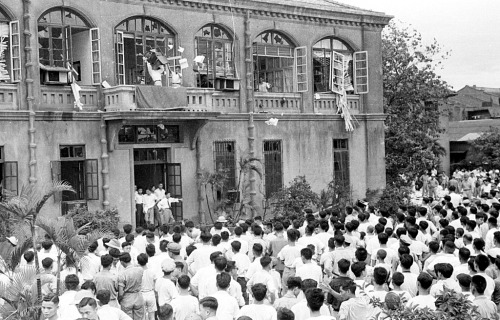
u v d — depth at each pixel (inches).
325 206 1064.8
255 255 484.4
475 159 2236.7
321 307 357.4
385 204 1152.8
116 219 859.4
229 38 1050.1
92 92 904.3
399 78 1411.2
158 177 998.4
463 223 612.7
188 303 395.5
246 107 1059.9
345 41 1183.6
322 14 1139.9
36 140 847.7
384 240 513.0
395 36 1430.9
